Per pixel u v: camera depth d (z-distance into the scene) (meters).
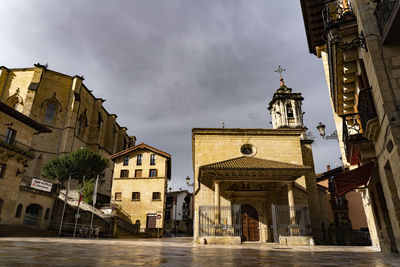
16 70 46.62
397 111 6.68
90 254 6.76
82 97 50.94
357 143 9.30
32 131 25.88
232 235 17.66
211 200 20.53
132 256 6.71
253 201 21.00
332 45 9.13
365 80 8.97
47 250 7.26
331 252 10.63
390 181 8.03
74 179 38.59
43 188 25.55
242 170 18.00
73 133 45.56
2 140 20.67
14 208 22.00
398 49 7.20
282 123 29.39
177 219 53.41
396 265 5.99
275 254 8.96
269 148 22.84
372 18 7.70
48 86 46.50
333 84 11.75
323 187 31.88
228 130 23.11
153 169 38.72
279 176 19.33
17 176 22.58
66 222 26.44
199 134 23.19
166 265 4.99
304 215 19.09
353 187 13.33
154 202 36.28
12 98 44.66
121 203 36.56
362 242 22.53
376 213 12.40
